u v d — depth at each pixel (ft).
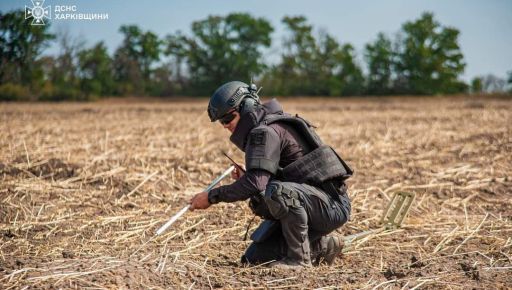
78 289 20.92
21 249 27.50
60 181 40.98
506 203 37.65
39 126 82.84
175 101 216.54
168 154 53.01
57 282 21.33
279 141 23.82
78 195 37.78
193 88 276.82
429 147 58.80
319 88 265.75
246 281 23.04
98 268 22.88
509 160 50.88
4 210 34.19
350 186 41.60
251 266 25.05
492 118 90.12
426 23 265.75
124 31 273.75
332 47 277.85
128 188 39.70
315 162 24.22
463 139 64.03
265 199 23.67
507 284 22.86
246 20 282.77
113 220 32.71
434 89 259.80
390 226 32.04
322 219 24.41
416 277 23.47
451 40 264.93
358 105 159.53
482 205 37.27
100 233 30.63
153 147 58.29
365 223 32.99
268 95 264.31
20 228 31.09
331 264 25.90
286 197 23.58
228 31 285.64
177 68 280.72
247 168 23.63
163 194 38.70
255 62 279.28
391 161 51.08
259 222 32.27
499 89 249.14
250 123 24.13
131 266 23.40
